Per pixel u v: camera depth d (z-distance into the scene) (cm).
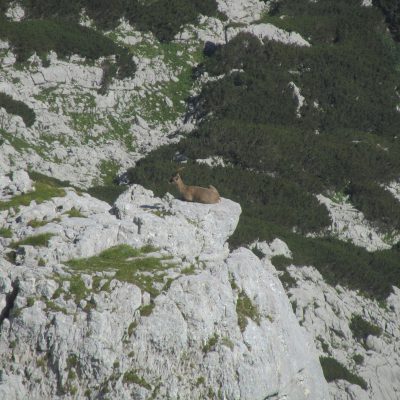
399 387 18488
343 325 18888
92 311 8931
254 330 9512
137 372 8938
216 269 9712
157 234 9931
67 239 9694
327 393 10162
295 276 19300
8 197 10431
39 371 8844
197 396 9044
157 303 9150
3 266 9156
